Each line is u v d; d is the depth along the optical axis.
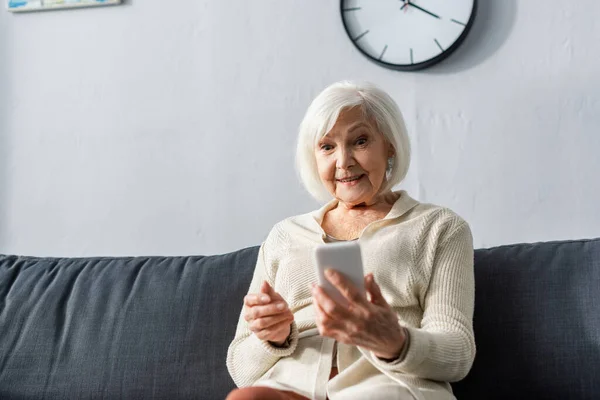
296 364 1.52
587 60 2.26
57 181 2.62
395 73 2.39
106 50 2.62
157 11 2.60
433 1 2.35
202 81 2.54
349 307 1.25
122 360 1.83
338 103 1.62
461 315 1.49
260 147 2.48
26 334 1.92
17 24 2.70
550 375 1.58
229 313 1.84
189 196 2.52
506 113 2.30
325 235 1.69
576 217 2.23
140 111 2.58
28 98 2.67
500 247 1.80
